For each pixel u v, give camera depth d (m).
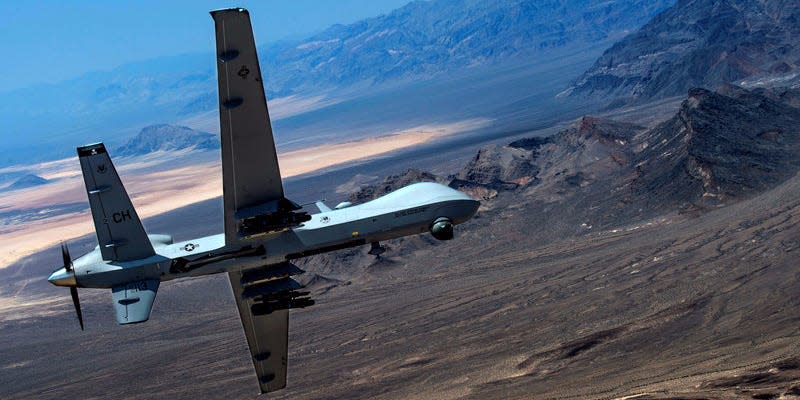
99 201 38.38
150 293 38.81
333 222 40.91
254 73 31.91
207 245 40.06
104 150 37.84
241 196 35.09
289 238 40.16
